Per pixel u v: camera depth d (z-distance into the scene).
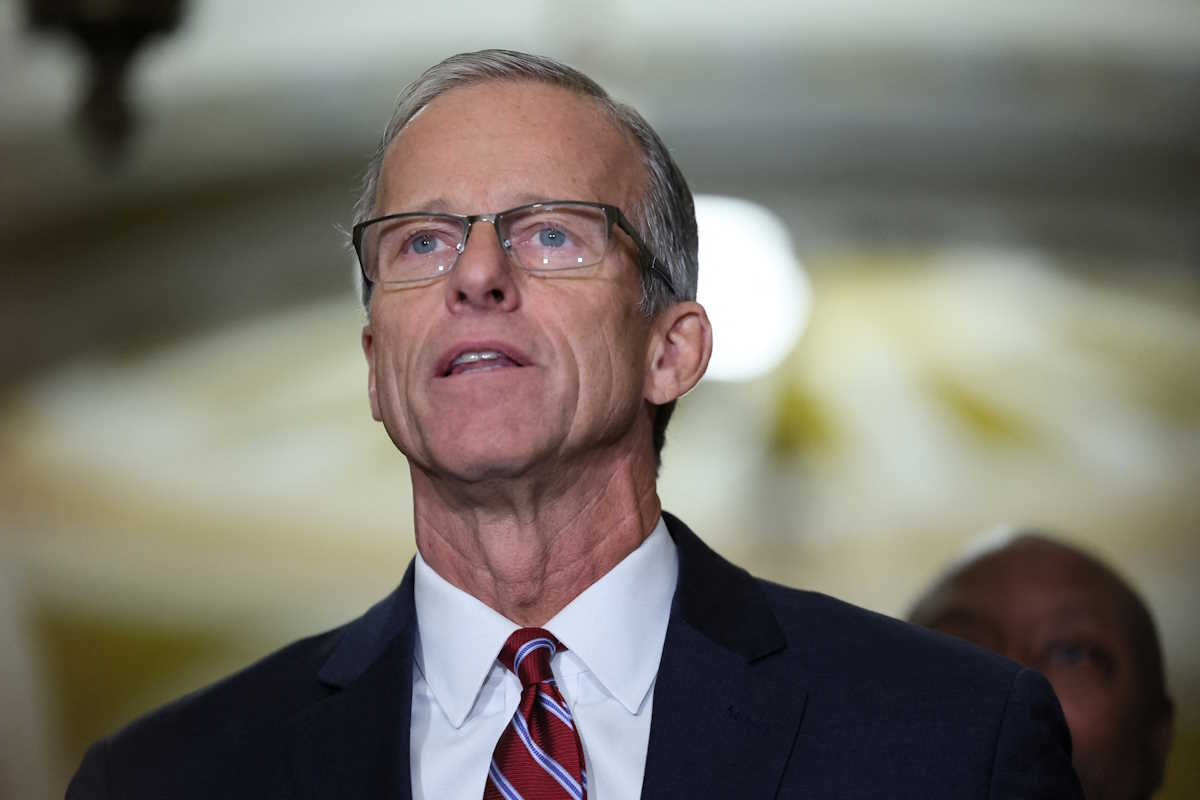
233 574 20.50
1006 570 7.40
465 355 5.03
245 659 20.31
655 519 5.49
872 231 19.92
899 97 18.55
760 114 18.69
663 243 5.48
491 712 5.13
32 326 19.78
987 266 20.17
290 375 20.58
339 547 20.62
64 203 18.72
